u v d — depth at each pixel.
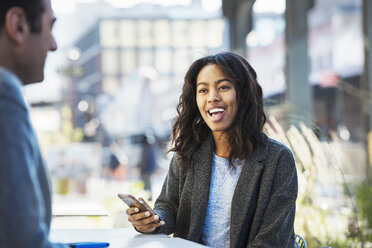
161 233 2.30
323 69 20.80
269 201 2.29
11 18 1.37
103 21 85.88
